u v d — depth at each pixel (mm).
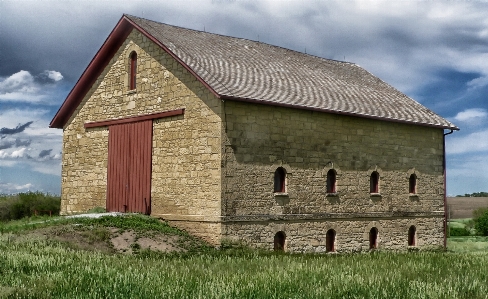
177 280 12984
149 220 22906
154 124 24188
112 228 21328
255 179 22078
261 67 25891
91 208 27047
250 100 21344
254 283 12859
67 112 28891
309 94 24938
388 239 26938
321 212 24156
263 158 22375
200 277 13680
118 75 26266
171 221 22938
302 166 23625
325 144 24516
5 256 15531
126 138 25469
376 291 12695
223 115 21312
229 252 20328
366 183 26109
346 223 25203
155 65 24344
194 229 22000
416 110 29547
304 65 29359
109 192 26078
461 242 36906
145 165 24375
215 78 21984
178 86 23172
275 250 22281
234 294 12000
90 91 27781
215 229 21172
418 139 28688
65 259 15758
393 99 29938
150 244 20234
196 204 22031
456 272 16656
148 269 14414
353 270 15930
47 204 35844
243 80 23156
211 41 26844
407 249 27688
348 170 25359
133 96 25359
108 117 26609
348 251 25109
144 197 24266
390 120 26625
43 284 12273
